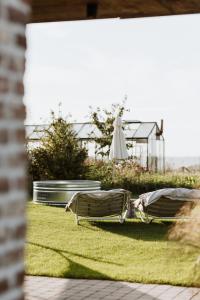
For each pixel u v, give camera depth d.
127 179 19.73
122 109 28.22
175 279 7.14
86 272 7.62
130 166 22.48
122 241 10.16
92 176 20.94
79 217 12.99
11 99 2.34
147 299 6.26
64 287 6.86
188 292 6.58
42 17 5.09
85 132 28.53
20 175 2.41
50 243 9.84
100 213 12.14
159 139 29.72
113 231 11.38
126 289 6.76
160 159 29.59
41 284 7.03
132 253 9.12
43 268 7.89
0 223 2.23
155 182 19.50
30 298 6.27
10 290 2.30
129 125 28.67
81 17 5.03
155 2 4.44
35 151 20.23
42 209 14.68
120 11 4.80
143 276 7.34
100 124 28.19
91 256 8.83
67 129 20.50
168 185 19.47
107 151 27.98
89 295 6.46
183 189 12.23
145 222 12.76
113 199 12.13
